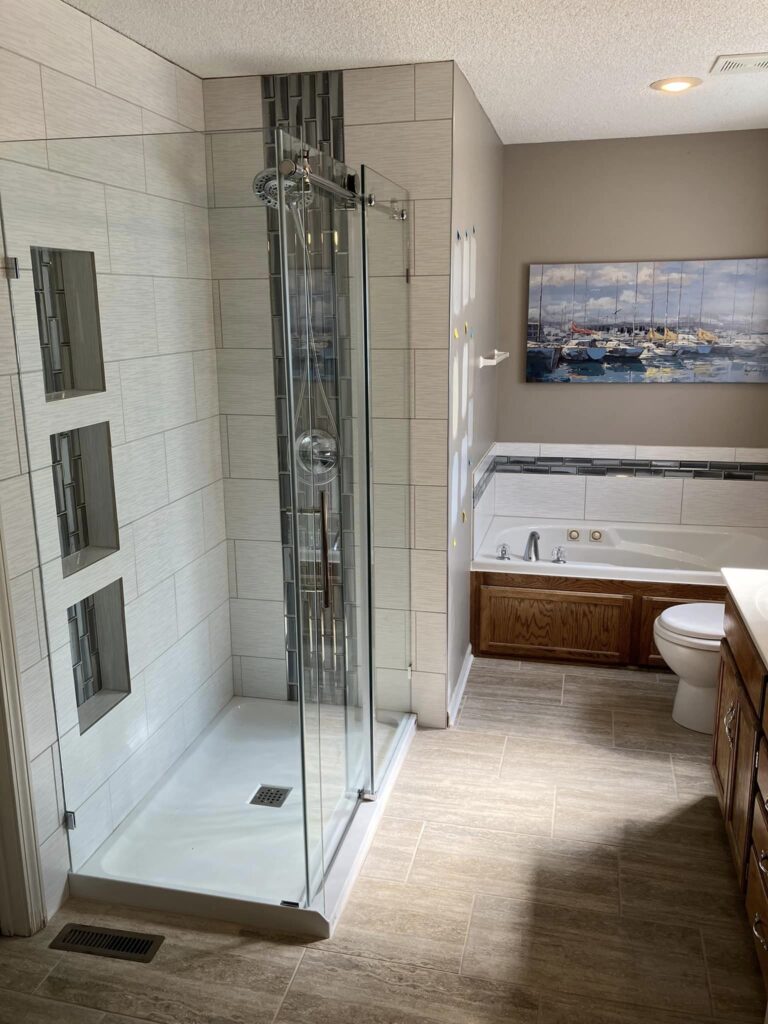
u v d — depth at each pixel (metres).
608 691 3.84
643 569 3.97
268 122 3.11
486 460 4.39
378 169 3.03
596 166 4.31
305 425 2.29
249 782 2.98
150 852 2.64
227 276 2.67
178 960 2.29
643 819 2.89
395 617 3.23
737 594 2.65
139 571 2.72
